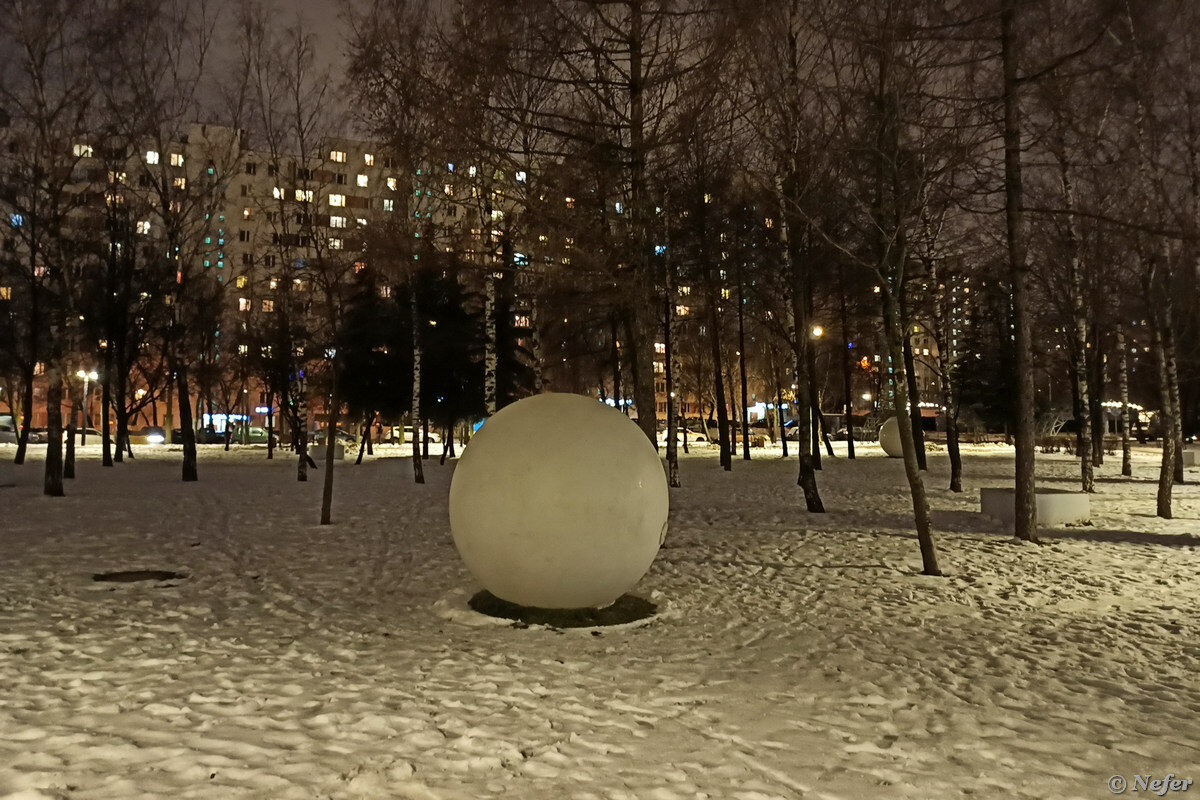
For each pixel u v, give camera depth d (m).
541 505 7.38
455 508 7.95
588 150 10.88
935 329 26.50
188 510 16.06
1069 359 31.09
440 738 4.82
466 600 8.61
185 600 8.39
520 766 4.45
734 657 6.78
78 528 13.23
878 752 4.82
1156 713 5.58
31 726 4.80
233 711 5.17
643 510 7.69
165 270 24.19
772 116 12.82
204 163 23.36
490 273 14.23
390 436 63.75
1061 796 4.29
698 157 14.74
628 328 22.31
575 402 8.16
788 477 25.47
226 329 46.69
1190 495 20.25
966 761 4.71
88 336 28.58
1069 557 11.45
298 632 7.27
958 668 6.54
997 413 58.38
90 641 6.73
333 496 19.36
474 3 10.25
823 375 50.03
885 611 8.42
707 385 54.75
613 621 7.86
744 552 11.75
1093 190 17.22
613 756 4.64
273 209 27.16
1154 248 15.09
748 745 4.87
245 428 61.16
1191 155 13.41
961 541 12.74
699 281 23.19
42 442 51.31
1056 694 5.95
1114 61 10.31
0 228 19.80
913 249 18.83
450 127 10.48
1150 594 9.27
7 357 32.69
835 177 12.37
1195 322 22.75
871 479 24.94
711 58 10.53
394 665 6.32
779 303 22.02
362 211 21.38
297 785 4.11
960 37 10.41
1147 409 60.50
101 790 3.97
